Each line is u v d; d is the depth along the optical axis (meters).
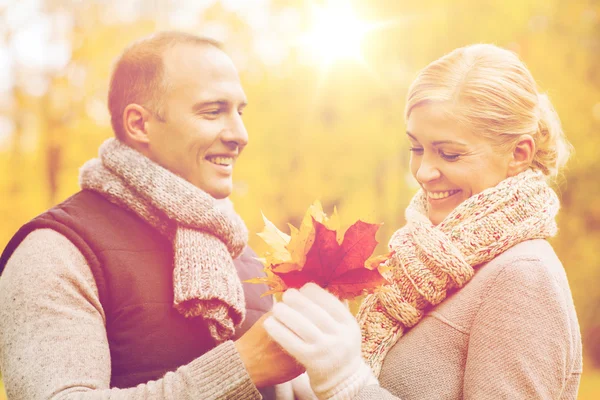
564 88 7.29
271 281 1.24
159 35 1.64
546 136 1.46
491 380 1.21
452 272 1.33
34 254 1.36
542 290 1.24
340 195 7.11
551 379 1.20
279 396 1.71
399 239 1.47
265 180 7.20
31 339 1.25
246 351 1.24
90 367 1.26
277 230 1.29
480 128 1.36
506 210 1.35
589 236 8.09
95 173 1.57
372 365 1.38
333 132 7.11
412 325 1.42
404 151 7.00
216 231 1.53
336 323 1.18
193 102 1.56
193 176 1.60
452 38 6.73
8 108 8.19
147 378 1.41
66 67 8.06
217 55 1.63
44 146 7.79
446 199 1.43
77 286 1.35
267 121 7.25
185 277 1.44
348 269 1.19
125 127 1.60
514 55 1.45
